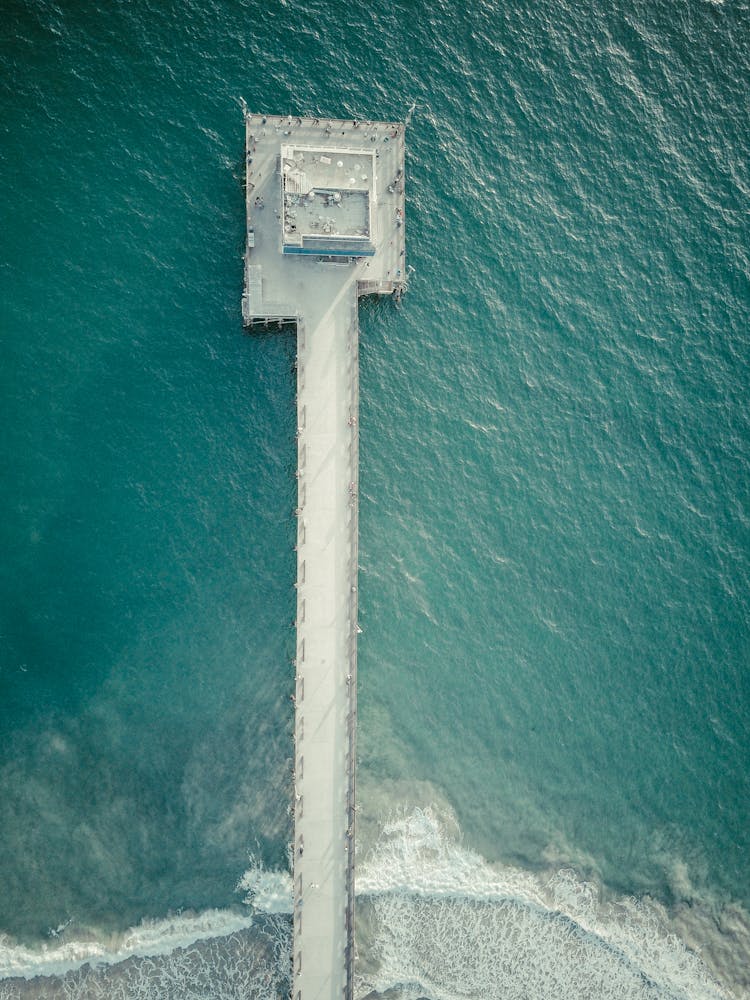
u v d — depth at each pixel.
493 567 73.81
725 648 75.19
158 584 70.00
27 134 71.00
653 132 80.62
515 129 78.56
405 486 73.50
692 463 76.94
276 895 68.00
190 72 73.94
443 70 78.06
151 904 66.88
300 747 67.31
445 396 74.81
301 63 75.81
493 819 71.75
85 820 67.25
